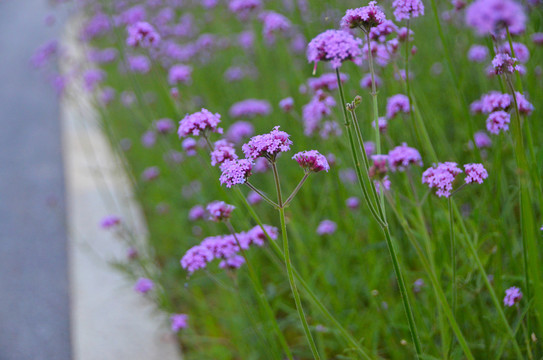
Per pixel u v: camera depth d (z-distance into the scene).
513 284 2.36
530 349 2.08
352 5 3.25
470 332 2.44
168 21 6.27
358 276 3.17
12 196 5.70
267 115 4.55
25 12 15.17
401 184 2.71
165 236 4.31
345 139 2.95
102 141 6.42
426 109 3.06
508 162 3.01
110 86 7.11
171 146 4.69
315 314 2.79
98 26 6.08
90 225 4.76
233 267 2.45
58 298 3.93
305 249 3.08
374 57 2.59
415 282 2.62
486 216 2.49
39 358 3.36
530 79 2.51
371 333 2.71
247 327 2.98
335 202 3.28
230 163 1.77
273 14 3.85
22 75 10.00
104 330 3.44
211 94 5.27
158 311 3.34
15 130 7.62
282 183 3.78
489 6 1.06
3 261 4.56
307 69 3.66
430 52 4.12
